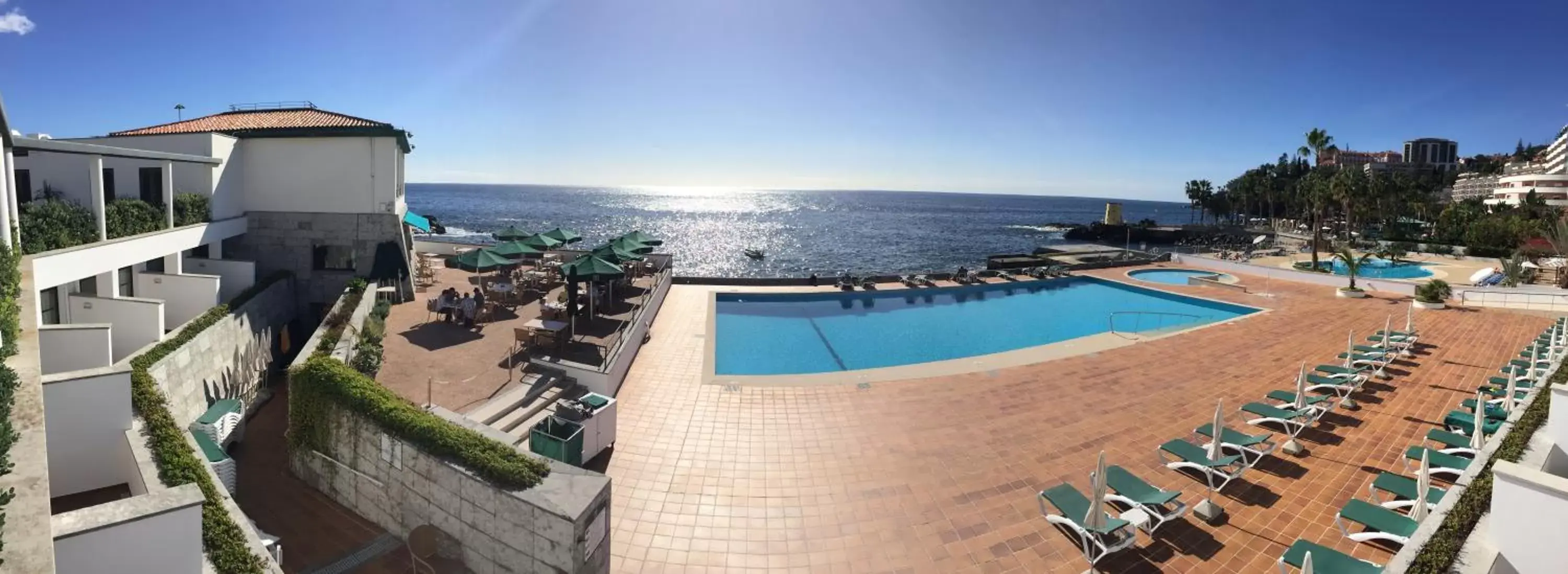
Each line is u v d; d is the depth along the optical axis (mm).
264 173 23438
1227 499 10516
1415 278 41750
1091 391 15891
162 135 21234
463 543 8812
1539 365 15844
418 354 16328
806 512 10211
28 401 8445
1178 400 15266
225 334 15875
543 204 199375
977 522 9914
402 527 9695
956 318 27688
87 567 6562
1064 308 29984
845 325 25875
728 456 12094
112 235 16484
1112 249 60812
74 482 9648
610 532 9008
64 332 11773
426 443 9141
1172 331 22609
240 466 11875
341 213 23234
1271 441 12789
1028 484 11117
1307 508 10227
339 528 10016
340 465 10578
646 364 17562
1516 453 8609
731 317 26500
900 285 32875
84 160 20453
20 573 5602
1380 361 17328
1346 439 12875
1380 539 9102
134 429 9852
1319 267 46188
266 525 9984
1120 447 12602
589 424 11688
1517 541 6824
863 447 12539
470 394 13586
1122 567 8711
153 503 7062
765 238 97500
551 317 19672
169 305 17406
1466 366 17922
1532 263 42562
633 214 155000
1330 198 54219
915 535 9578
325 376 10844
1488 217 62656
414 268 26078
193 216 20109
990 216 189250
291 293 22844
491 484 8391
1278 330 22938
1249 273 38969
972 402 15039
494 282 25609
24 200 20234
